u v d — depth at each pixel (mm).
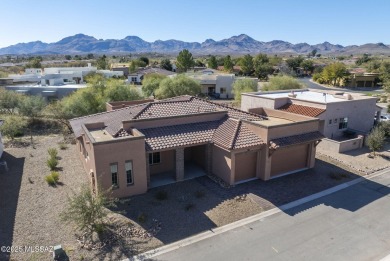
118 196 18250
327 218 16484
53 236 14594
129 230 15016
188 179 21312
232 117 23891
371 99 33219
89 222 14109
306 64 125438
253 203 17984
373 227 15664
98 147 17047
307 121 22469
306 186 20453
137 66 116938
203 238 14594
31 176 21859
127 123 20750
